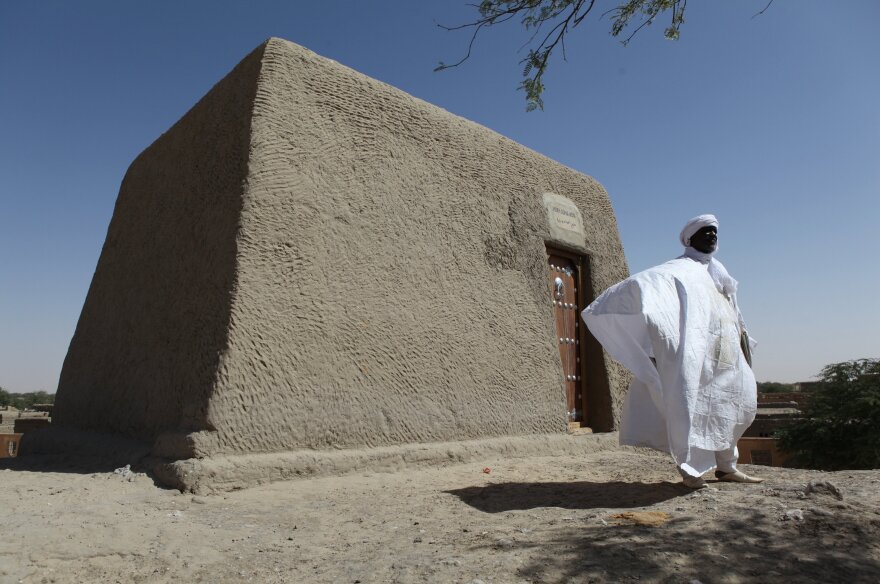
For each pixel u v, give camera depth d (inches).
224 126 228.8
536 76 201.2
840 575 104.6
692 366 167.8
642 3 198.7
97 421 262.1
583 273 354.3
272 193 209.0
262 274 200.1
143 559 116.3
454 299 262.5
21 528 124.6
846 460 661.9
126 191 313.6
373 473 209.5
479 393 262.4
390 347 231.8
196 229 225.9
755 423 799.1
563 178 350.9
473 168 293.4
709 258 196.9
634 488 186.9
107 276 301.4
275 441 192.5
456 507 164.6
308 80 231.9
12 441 347.9
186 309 215.0
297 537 134.5
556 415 296.0
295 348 203.2
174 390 206.4
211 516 148.4
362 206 236.2
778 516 133.3
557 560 110.3
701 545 116.6
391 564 112.8
